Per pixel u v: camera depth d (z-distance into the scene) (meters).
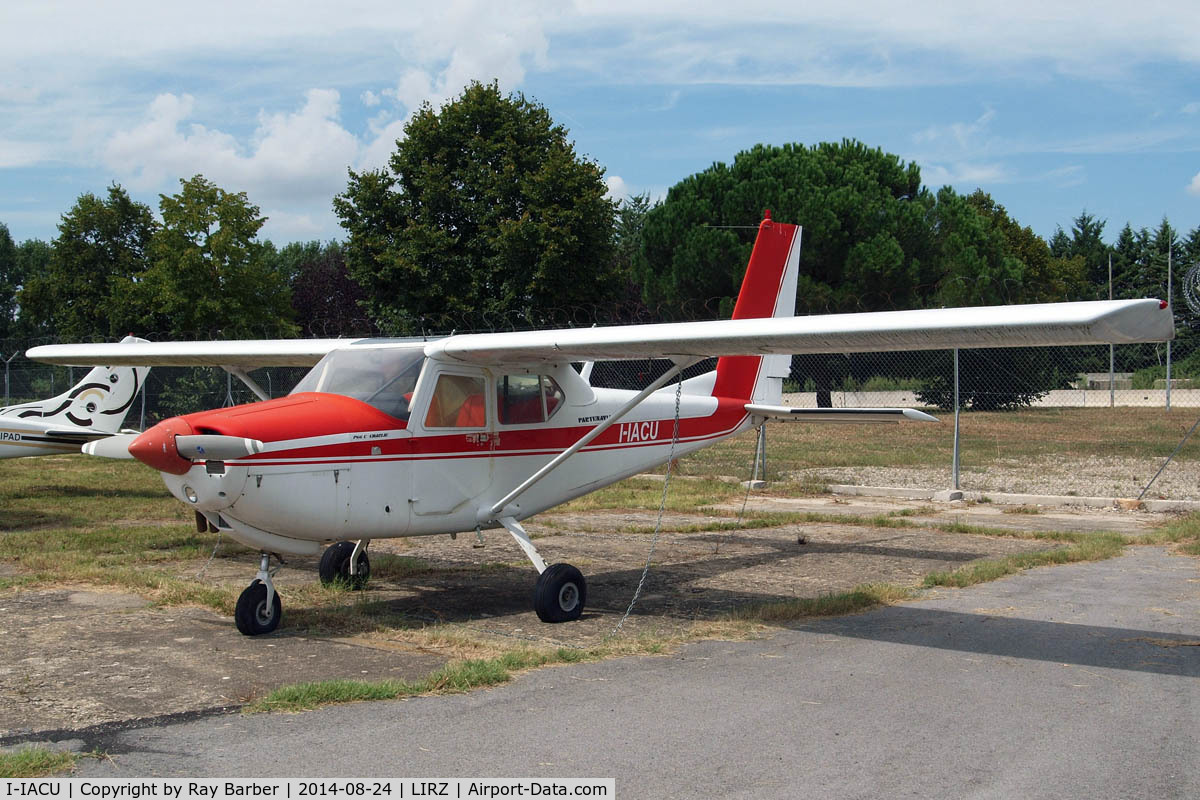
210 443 5.16
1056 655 5.21
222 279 24.83
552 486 7.09
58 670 4.92
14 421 12.16
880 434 21.06
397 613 6.34
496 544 9.30
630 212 59.94
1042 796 3.32
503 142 26.92
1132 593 6.87
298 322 40.59
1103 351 25.27
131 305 26.14
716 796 3.30
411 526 6.17
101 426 13.37
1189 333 24.52
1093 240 65.44
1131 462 15.78
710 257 26.48
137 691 4.54
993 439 19.56
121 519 10.66
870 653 5.27
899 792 3.34
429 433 6.20
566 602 6.18
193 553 8.51
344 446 5.76
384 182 27.19
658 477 14.40
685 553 8.76
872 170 28.92
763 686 4.63
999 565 7.72
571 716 4.16
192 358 8.27
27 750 3.66
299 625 5.97
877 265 25.55
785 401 28.11
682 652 5.32
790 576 7.66
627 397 7.67
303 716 4.16
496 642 5.51
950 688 4.61
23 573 7.61
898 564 8.13
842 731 3.98
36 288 33.94
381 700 4.40
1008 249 38.09
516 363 6.71
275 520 5.55
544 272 24.38
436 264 26.03
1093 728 4.03
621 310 29.09
